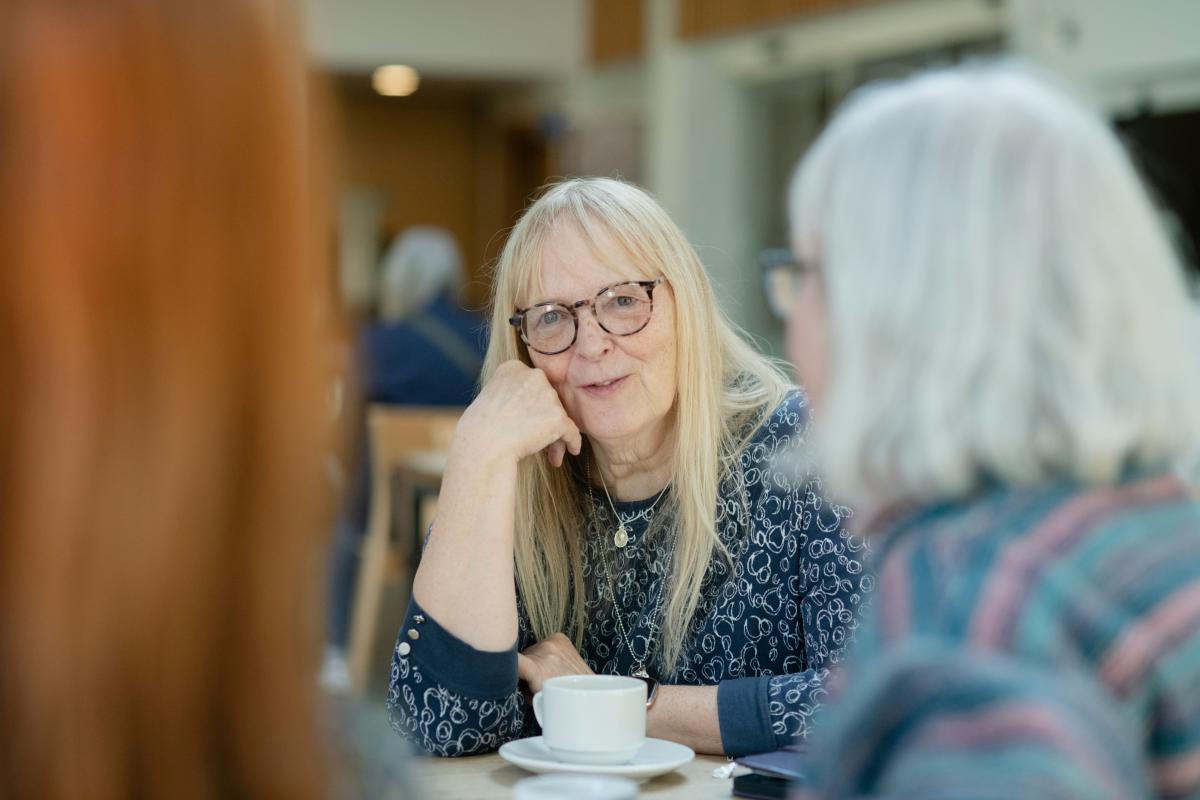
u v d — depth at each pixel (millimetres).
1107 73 5191
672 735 1573
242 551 528
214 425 517
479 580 1567
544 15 9141
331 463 573
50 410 490
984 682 660
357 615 4234
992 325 742
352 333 628
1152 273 760
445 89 10414
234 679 533
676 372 1708
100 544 498
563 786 1215
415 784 649
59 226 494
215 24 530
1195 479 991
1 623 496
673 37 8070
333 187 590
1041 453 737
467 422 1646
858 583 1626
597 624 1780
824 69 7219
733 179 7828
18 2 507
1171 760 730
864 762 690
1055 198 750
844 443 769
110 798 512
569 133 9438
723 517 1720
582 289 1690
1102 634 706
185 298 511
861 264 777
